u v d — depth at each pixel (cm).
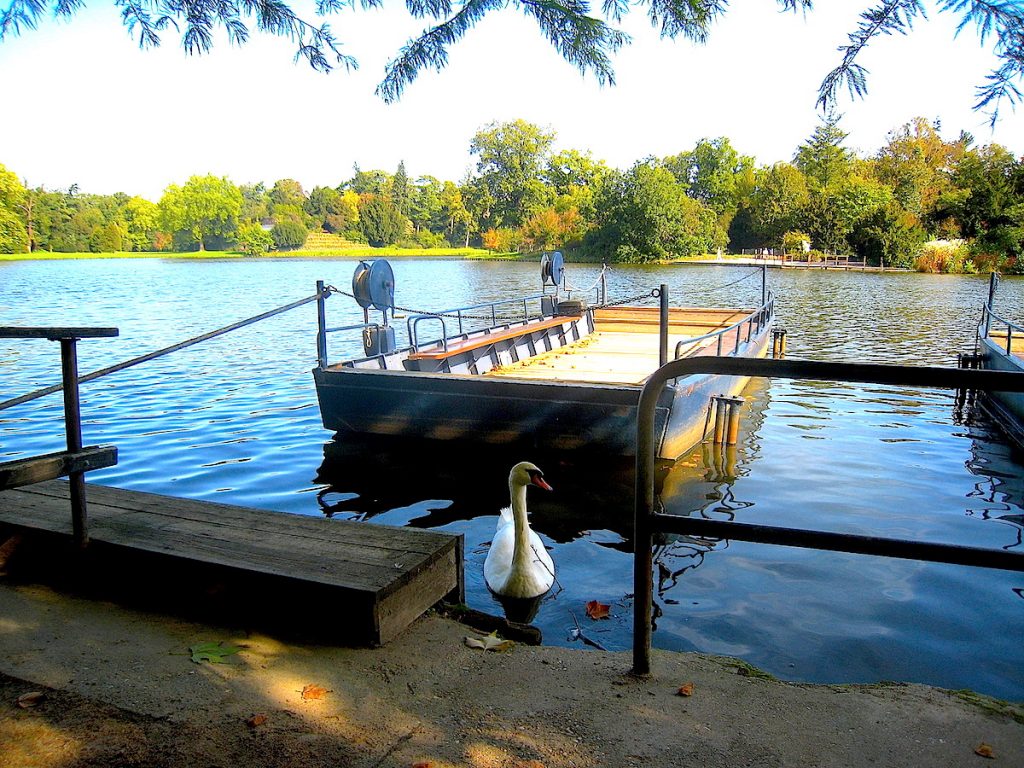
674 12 315
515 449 949
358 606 323
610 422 898
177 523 404
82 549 380
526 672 307
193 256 11300
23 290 4428
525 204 10250
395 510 779
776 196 7362
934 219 6344
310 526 400
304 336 2303
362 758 244
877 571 604
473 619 366
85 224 11194
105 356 1884
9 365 1722
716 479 895
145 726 260
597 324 1938
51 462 347
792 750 249
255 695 282
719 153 8906
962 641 491
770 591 568
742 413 1293
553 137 10531
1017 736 258
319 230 12631
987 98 281
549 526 729
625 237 7294
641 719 270
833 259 6806
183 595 360
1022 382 219
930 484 884
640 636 301
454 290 4381
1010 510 795
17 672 296
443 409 967
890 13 271
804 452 1024
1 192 10325
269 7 323
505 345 1357
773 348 1784
